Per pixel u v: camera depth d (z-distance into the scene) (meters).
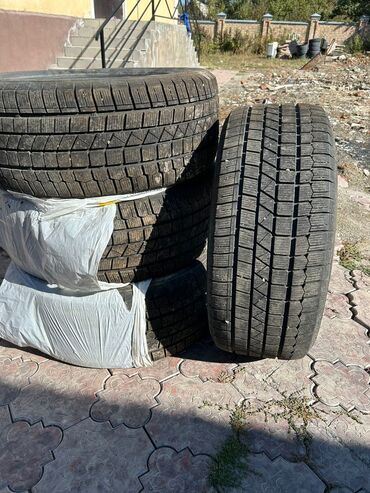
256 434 1.94
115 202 2.09
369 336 2.54
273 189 1.81
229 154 1.89
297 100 10.00
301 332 1.96
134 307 2.23
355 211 4.33
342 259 3.42
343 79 12.84
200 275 2.50
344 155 6.17
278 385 2.20
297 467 1.80
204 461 1.83
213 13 32.62
